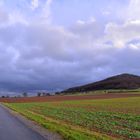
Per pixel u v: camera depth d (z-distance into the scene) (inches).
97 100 4862.2
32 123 1354.6
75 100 5265.8
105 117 1690.5
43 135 917.2
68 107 2918.3
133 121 1459.2
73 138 816.9
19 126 1213.7
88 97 6294.3
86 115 1844.2
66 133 924.0
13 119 1604.3
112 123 1360.7
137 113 1974.7
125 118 1603.1
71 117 1713.8
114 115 1797.5
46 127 1155.9
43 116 1814.7
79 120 1515.7
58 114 1978.3
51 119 1581.0
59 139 831.7
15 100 6382.9
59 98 6461.6
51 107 3011.8
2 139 834.8
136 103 3479.3
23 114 2037.4
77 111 2251.5
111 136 965.8
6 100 6486.2
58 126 1174.3
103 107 2775.6
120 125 1290.6
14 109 2824.8
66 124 1301.7
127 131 1092.5
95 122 1413.6
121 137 957.2
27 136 895.1
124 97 5664.4
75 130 1046.4
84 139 813.2
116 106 2906.0
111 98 5462.6
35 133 970.1
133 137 960.3
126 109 2426.2
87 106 3036.4
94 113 2001.7
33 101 5664.4
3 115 1935.3
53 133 967.6
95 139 826.2
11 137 875.4
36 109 2738.7
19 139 832.9
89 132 1013.2
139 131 1098.1
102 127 1211.9
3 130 1061.8
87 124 1328.7
